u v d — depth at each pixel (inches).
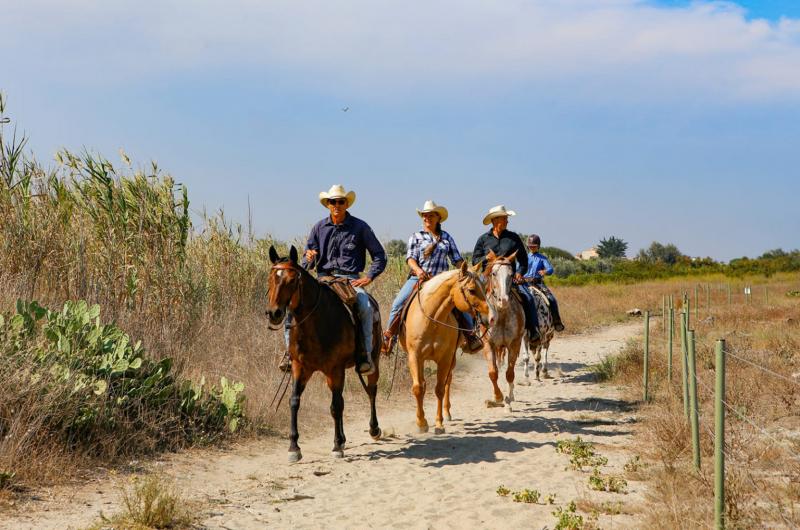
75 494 232.8
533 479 271.7
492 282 386.9
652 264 2268.7
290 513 231.8
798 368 446.3
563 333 898.1
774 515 203.3
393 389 478.0
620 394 471.5
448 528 218.4
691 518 203.8
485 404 444.1
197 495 245.6
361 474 280.4
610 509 226.4
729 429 303.3
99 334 311.4
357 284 314.8
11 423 252.2
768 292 1446.9
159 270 426.3
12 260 369.4
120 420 289.1
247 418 344.8
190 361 395.5
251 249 551.5
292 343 287.6
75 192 421.1
